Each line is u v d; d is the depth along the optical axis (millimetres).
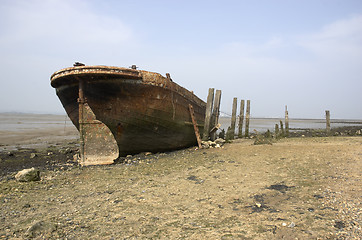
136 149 9836
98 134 8344
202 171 6926
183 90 10867
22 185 5738
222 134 17578
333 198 4387
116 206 4387
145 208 4281
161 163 8148
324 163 7246
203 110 14117
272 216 3758
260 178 6004
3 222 3746
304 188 5086
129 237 3240
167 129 10102
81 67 7707
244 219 3707
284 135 20219
